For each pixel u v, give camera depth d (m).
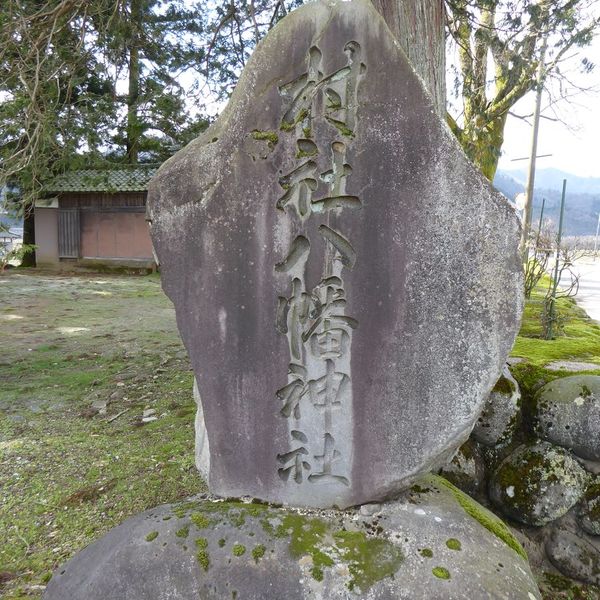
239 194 2.07
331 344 2.08
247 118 2.03
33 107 4.32
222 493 2.28
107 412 4.21
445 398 2.01
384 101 1.93
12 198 4.67
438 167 1.92
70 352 6.09
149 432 3.75
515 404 2.80
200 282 2.15
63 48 4.87
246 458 2.23
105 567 1.94
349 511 2.12
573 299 8.25
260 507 2.15
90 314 8.59
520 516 2.70
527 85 5.37
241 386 2.19
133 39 5.65
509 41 4.67
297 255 2.07
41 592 2.17
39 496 2.92
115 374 5.24
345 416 2.11
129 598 1.85
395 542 1.94
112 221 14.74
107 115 5.47
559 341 4.20
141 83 6.10
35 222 15.13
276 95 1.99
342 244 2.02
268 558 1.88
